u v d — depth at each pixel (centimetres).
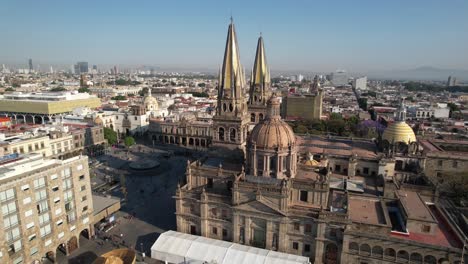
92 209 8294
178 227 8156
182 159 15950
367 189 8362
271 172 7412
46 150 13738
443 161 10525
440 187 10125
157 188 11844
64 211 7444
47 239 7025
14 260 6334
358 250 6406
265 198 6919
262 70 11912
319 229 6606
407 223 6469
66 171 7475
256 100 12200
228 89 9250
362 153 9931
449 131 16900
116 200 9488
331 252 6719
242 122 9288
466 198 9831
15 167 6625
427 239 6256
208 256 6825
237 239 7419
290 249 7050
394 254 6272
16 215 6344
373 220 6700
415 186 8219
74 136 15550
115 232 8538
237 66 9219
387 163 8994
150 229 8700
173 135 19400
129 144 17500
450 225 6644
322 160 8912
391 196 7625
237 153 8962
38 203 6806
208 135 18412
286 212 6800
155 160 15625
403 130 9981
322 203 6900
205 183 8062
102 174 13325
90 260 7375
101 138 17512
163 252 7119
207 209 7662
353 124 19462
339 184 8444
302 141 11431
